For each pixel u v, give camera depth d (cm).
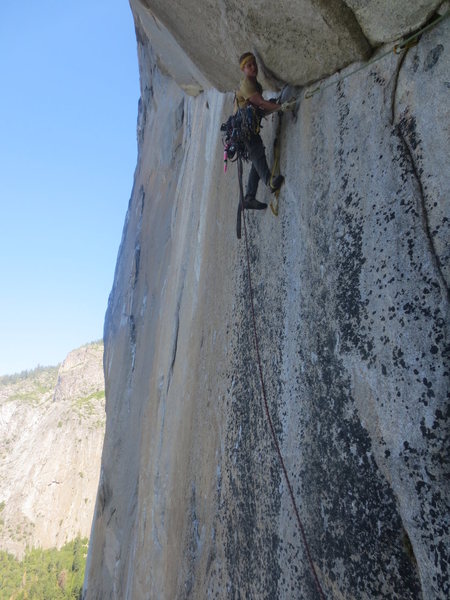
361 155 277
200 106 893
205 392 533
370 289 249
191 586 469
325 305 291
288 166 378
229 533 395
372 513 224
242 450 394
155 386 857
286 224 373
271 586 307
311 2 277
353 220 274
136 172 1644
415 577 198
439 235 213
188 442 568
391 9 251
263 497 341
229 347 475
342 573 238
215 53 508
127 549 880
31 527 10812
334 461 258
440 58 233
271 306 382
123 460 1047
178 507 569
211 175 702
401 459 209
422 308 212
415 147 237
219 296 548
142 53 1370
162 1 485
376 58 281
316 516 268
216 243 609
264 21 341
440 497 188
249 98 381
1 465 12744
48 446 12538
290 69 362
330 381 274
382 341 233
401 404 214
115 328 1424
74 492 11738
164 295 941
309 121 351
